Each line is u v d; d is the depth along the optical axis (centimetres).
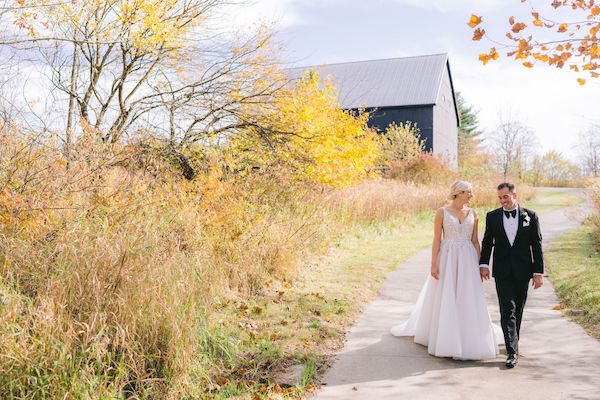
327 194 1319
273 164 1066
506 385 450
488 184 2595
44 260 489
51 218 559
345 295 777
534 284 517
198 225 742
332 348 559
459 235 543
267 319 641
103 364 389
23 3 761
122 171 743
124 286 452
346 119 1279
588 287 765
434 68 3734
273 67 1067
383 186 1920
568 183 5697
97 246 498
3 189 536
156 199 720
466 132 6612
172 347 424
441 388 446
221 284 699
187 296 479
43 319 390
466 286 531
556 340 573
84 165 654
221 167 975
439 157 2872
